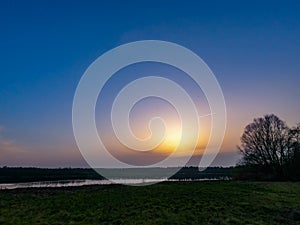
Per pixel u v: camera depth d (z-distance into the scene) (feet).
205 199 136.77
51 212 114.11
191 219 102.22
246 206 121.90
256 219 103.35
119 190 175.73
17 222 99.30
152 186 195.52
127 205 124.88
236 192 159.22
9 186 249.96
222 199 136.98
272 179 279.69
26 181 339.98
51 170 523.70
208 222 98.68
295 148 290.56
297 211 112.06
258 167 295.28
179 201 132.05
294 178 277.85
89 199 141.28
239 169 300.20
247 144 306.14
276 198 140.67
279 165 288.92
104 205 125.49
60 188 207.10
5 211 116.57
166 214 108.06
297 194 155.94
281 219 104.17
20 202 137.28
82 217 105.81
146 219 102.12
